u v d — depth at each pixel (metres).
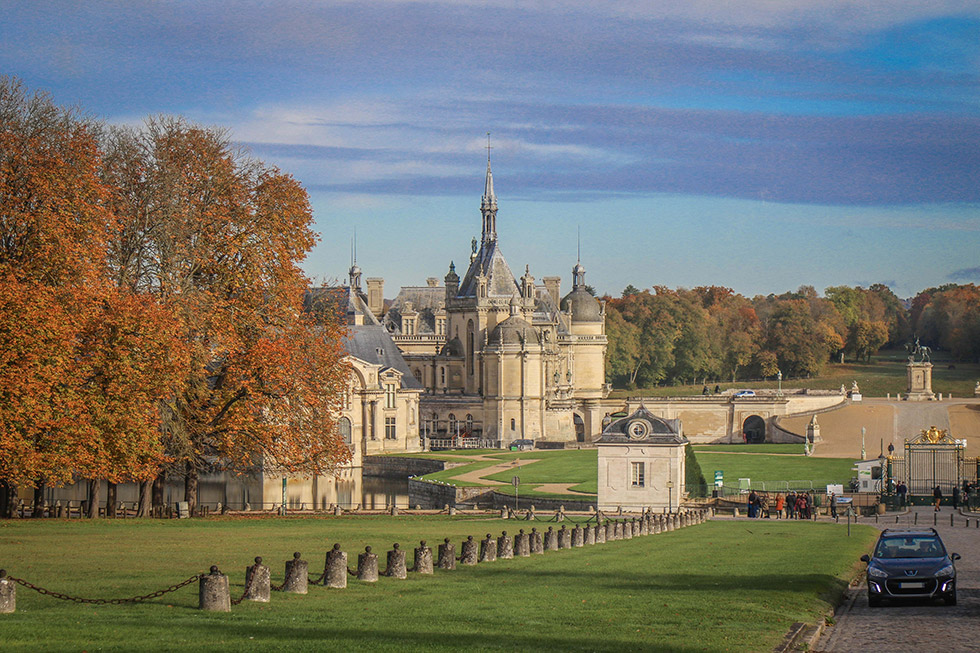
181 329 83.25
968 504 120.19
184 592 42.28
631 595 45.16
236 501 134.88
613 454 117.62
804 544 74.19
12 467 71.19
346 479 176.75
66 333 72.31
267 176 94.25
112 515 90.31
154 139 92.06
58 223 76.94
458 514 103.88
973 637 38.59
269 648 31.72
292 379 90.06
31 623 34.56
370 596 41.81
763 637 36.53
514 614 39.31
